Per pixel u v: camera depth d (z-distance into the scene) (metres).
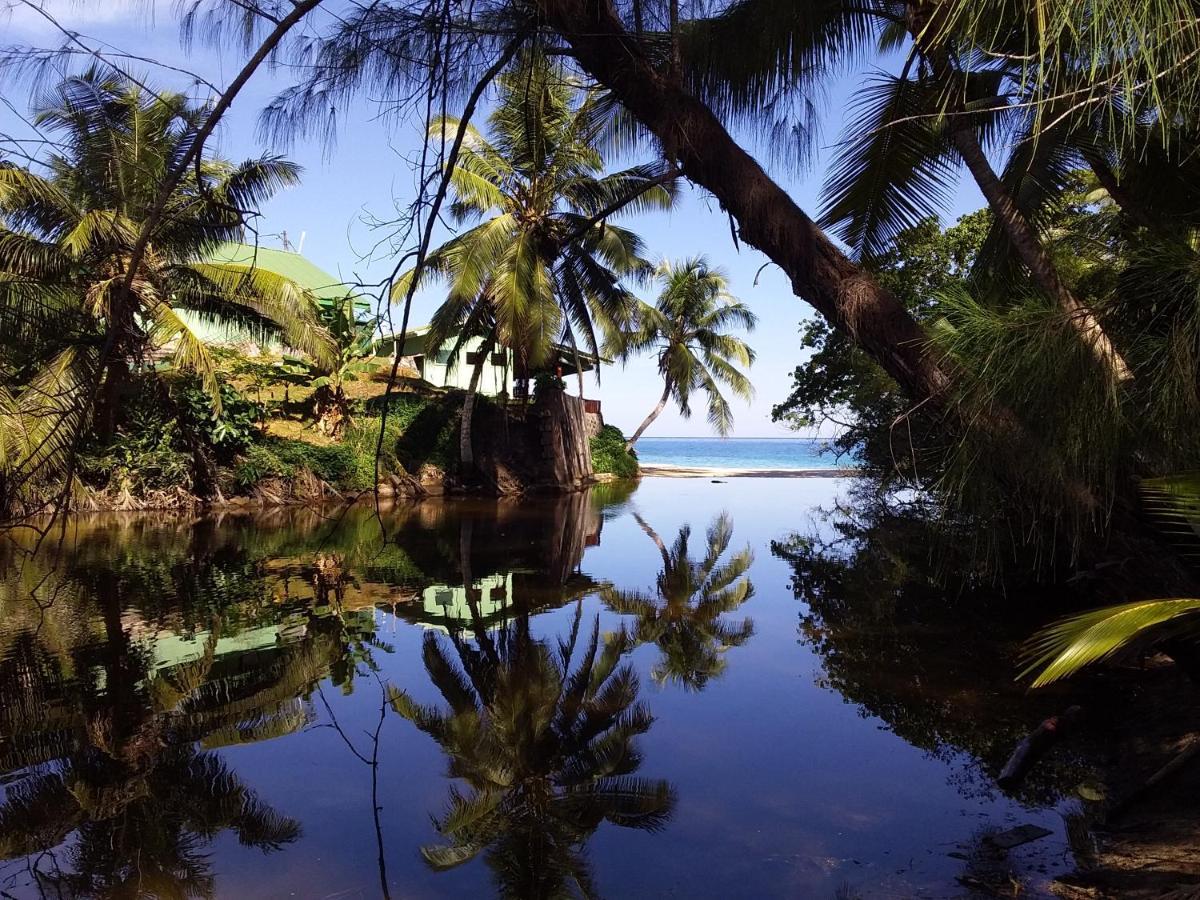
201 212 3.16
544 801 3.73
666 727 4.79
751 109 4.24
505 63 3.05
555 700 5.29
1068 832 3.37
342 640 6.77
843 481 33.03
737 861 3.16
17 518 2.52
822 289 3.52
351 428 21.64
